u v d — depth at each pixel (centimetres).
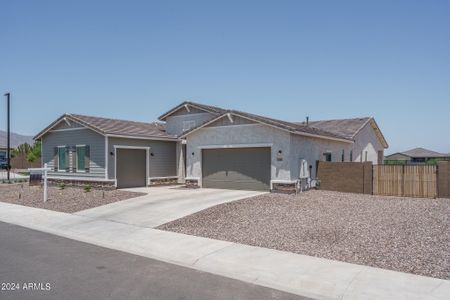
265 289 611
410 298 562
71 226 1137
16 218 1299
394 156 5738
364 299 565
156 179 2294
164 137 2298
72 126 2220
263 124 1767
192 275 679
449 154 5434
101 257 796
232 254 804
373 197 1684
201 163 2027
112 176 2052
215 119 1922
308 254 794
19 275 667
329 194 1748
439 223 1071
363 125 2745
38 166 4600
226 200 1483
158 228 1073
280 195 1638
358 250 814
